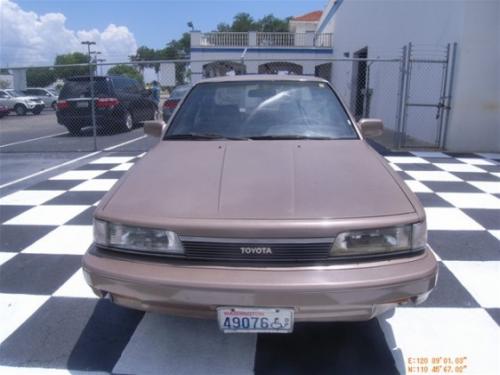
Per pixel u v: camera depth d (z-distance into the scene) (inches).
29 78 1088.8
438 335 98.3
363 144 120.2
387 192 89.6
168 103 439.8
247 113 132.6
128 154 330.6
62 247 148.3
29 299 115.4
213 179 94.7
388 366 88.7
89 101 450.6
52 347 96.0
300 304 75.6
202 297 76.5
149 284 78.1
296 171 97.8
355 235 79.6
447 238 153.9
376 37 529.7
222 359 91.6
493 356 91.2
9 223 171.8
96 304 112.8
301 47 844.6
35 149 365.1
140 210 85.3
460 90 313.9
